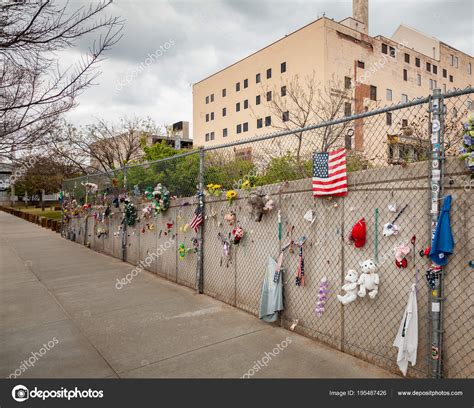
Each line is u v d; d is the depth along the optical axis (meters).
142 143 21.78
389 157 4.66
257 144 6.66
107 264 8.92
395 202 3.16
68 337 4.24
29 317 5.00
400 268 3.12
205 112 44.19
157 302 5.60
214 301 5.59
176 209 6.90
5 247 12.44
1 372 3.39
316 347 3.81
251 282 4.95
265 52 34.25
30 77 3.56
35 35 3.26
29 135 3.73
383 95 30.62
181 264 6.76
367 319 3.43
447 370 2.79
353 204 3.55
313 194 3.93
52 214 28.84
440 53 37.00
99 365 3.51
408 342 2.94
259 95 35.31
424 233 2.94
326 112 17.86
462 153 2.65
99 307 5.41
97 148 21.14
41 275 7.78
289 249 4.31
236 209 5.22
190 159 7.04
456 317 2.74
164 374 3.30
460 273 2.71
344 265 3.65
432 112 2.83
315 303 4.00
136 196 8.63
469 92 2.62
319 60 28.05
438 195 2.78
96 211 11.41
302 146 7.86
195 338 4.13
